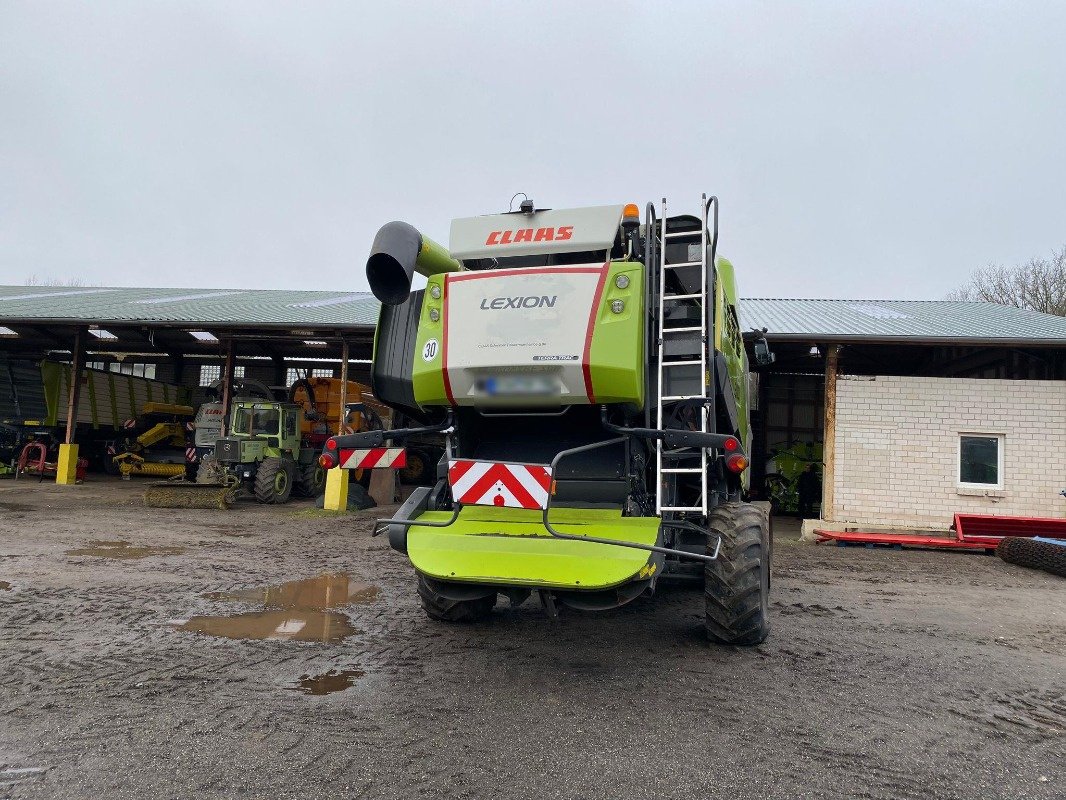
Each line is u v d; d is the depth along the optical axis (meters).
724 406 5.18
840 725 3.63
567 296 4.37
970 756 3.31
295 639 4.99
